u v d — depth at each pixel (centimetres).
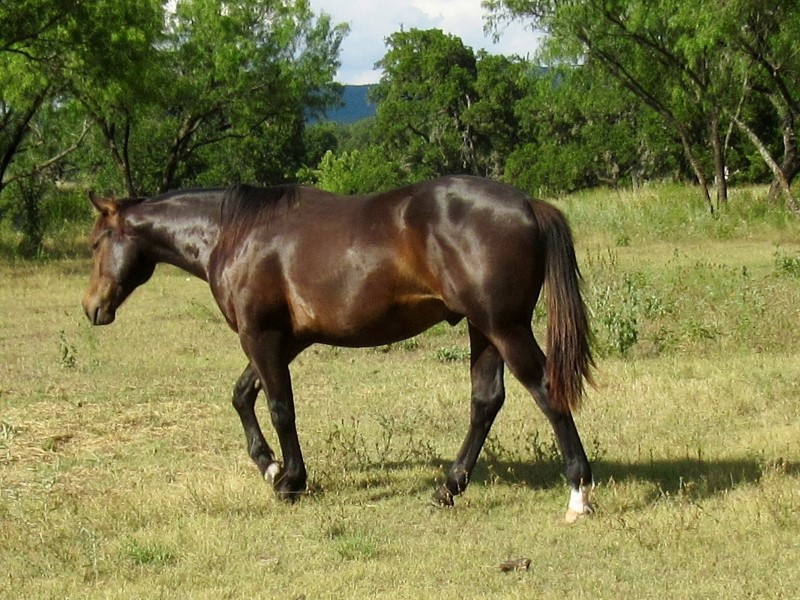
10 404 986
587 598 496
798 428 798
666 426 834
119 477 748
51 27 2405
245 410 716
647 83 3005
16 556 584
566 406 587
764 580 510
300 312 645
